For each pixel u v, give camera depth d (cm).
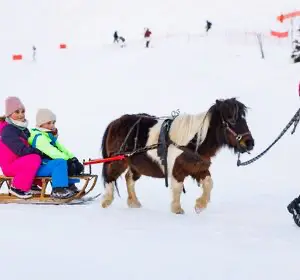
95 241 664
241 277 513
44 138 1004
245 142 850
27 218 824
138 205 1010
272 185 1237
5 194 1026
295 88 2734
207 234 711
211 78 3325
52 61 4928
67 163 1016
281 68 3422
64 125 2366
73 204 1001
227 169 1456
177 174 904
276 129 1931
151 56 4294
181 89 3119
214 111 882
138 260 573
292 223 800
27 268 541
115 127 1007
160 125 946
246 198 1073
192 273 526
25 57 5431
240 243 655
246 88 2936
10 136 997
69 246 636
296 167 1441
